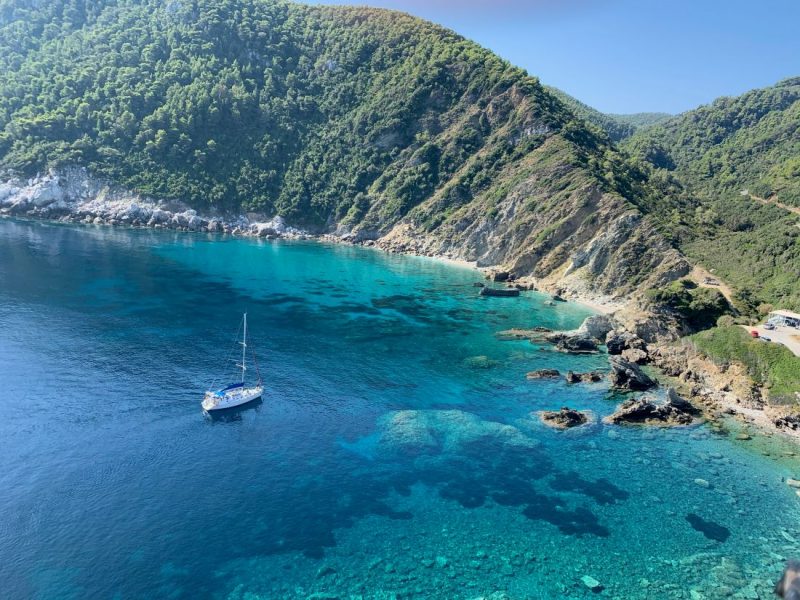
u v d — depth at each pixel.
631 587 40.56
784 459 59.38
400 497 49.94
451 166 195.00
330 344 88.88
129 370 72.00
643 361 87.31
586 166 156.88
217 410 63.38
